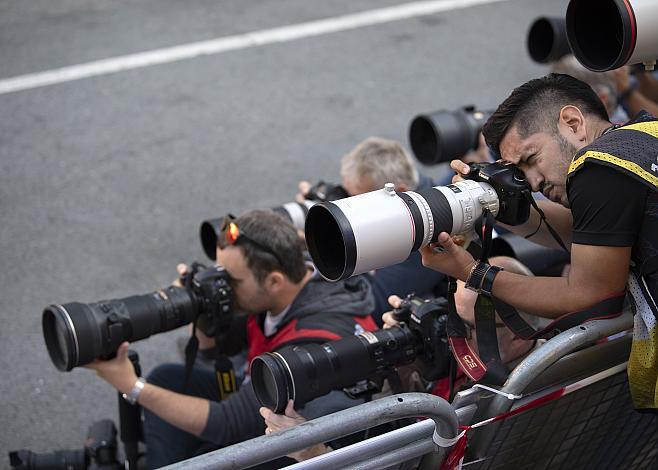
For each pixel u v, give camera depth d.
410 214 4.00
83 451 6.86
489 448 4.23
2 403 8.16
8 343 8.87
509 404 4.01
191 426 5.69
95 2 16.47
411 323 4.84
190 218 10.93
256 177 11.76
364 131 12.80
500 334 4.82
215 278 5.79
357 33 15.58
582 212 3.90
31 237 10.50
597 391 4.45
